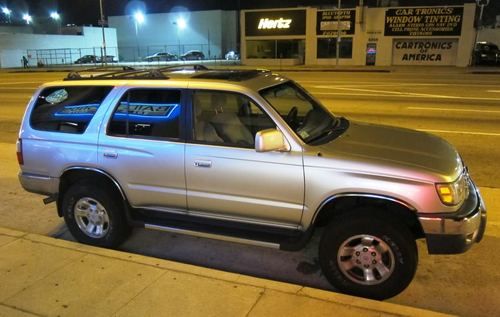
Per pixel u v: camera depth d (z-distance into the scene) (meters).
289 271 4.56
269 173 4.11
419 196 3.68
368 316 3.43
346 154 3.97
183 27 66.94
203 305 3.65
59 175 4.99
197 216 4.56
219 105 4.41
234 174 4.24
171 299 3.75
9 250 4.66
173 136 4.50
